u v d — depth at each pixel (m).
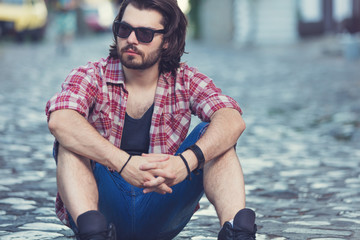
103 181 2.93
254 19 27.94
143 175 2.78
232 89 12.47
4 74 14.71
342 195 4.60
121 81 2.99
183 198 2.99
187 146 3.04
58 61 19.42
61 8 23.19
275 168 5.65
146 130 3.03
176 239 3.52
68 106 2.83
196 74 3.12
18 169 5.40
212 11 32.62
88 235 2.60
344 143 6.87
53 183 4.93
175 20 2.95
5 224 3.76
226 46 27.45
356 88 11.74
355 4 26.83
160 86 3.02
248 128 8.03
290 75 15.05
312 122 8.36
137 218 3.00
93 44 30.56
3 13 28.09
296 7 27.72
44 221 3.85
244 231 2.71
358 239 3.48
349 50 18.98
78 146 2.76
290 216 4.04
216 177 2.89
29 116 8.62
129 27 2.88
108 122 3.00
